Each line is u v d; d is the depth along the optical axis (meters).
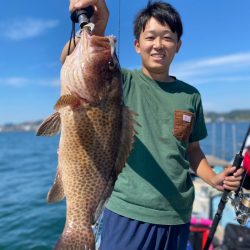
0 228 2.43
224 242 1.28
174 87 0.86
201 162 0.96
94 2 0.70
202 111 0.92
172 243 0.83
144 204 0.79
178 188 0.82
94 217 0.68
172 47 0.83
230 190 0.91
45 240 2.19
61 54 0.75
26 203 3.23
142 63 0.87
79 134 0.67
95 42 0.68
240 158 0.90
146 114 0.82
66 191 0.67
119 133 0.70
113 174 0.70
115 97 0.70
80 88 0.67
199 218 1.58
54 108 0.63
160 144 0.82
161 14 0.82
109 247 0.80
